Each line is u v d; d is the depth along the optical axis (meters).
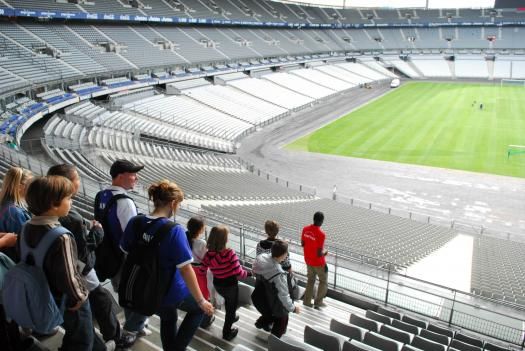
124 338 4.96
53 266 3.32
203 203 21.38
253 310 7.55
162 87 53.53
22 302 3.30
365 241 18.42
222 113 50.88
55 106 33.56
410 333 7.45
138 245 3.95
